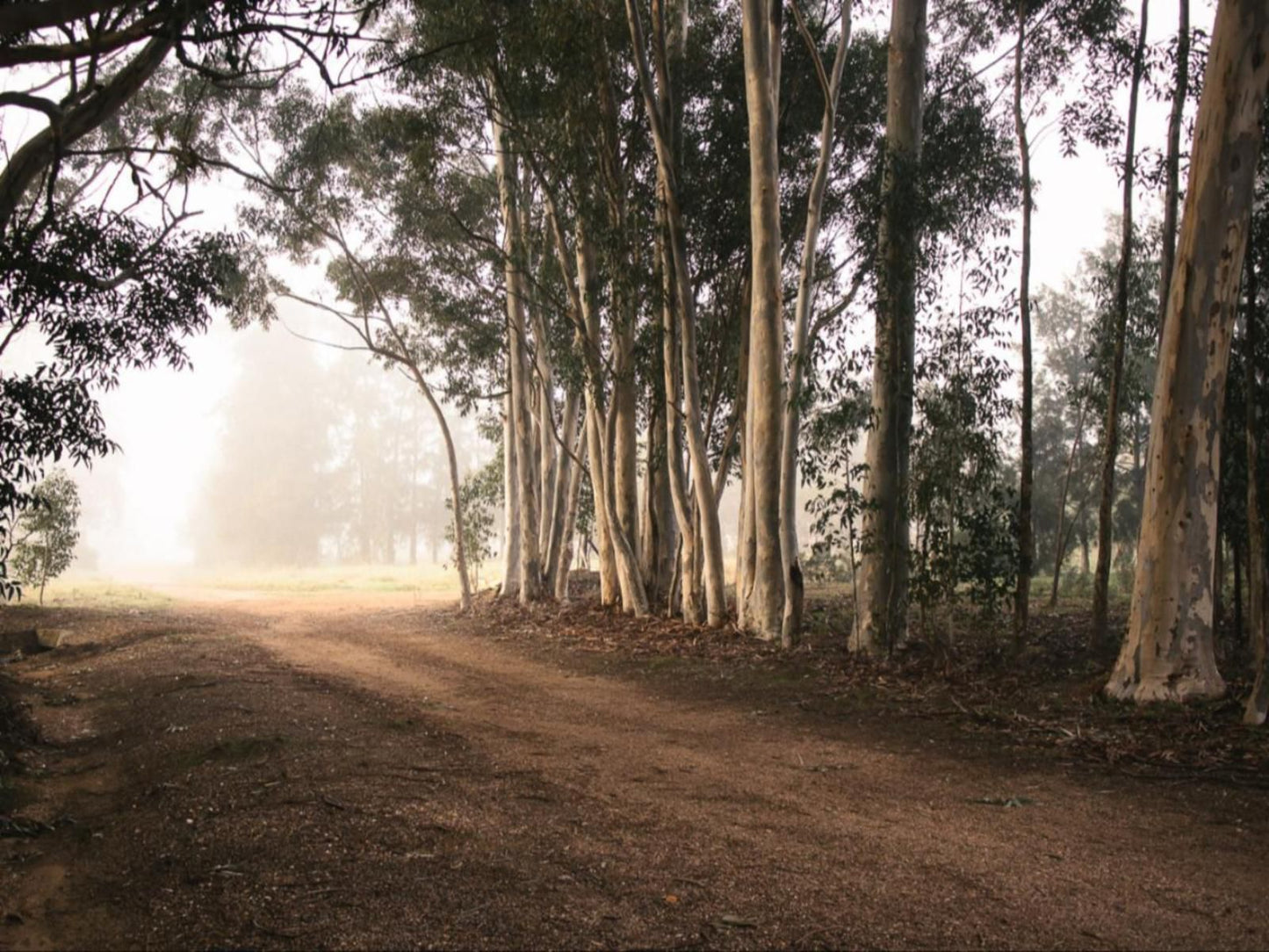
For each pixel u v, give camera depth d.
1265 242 11.73
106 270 9.00
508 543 23.83
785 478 14.84
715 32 17.77
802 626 15.31
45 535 23.09
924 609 12.96
